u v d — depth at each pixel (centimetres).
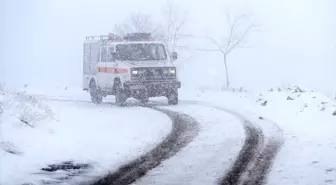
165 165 1100
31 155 1180
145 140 1395
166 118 1847
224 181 955
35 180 985
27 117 1468
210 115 1919
